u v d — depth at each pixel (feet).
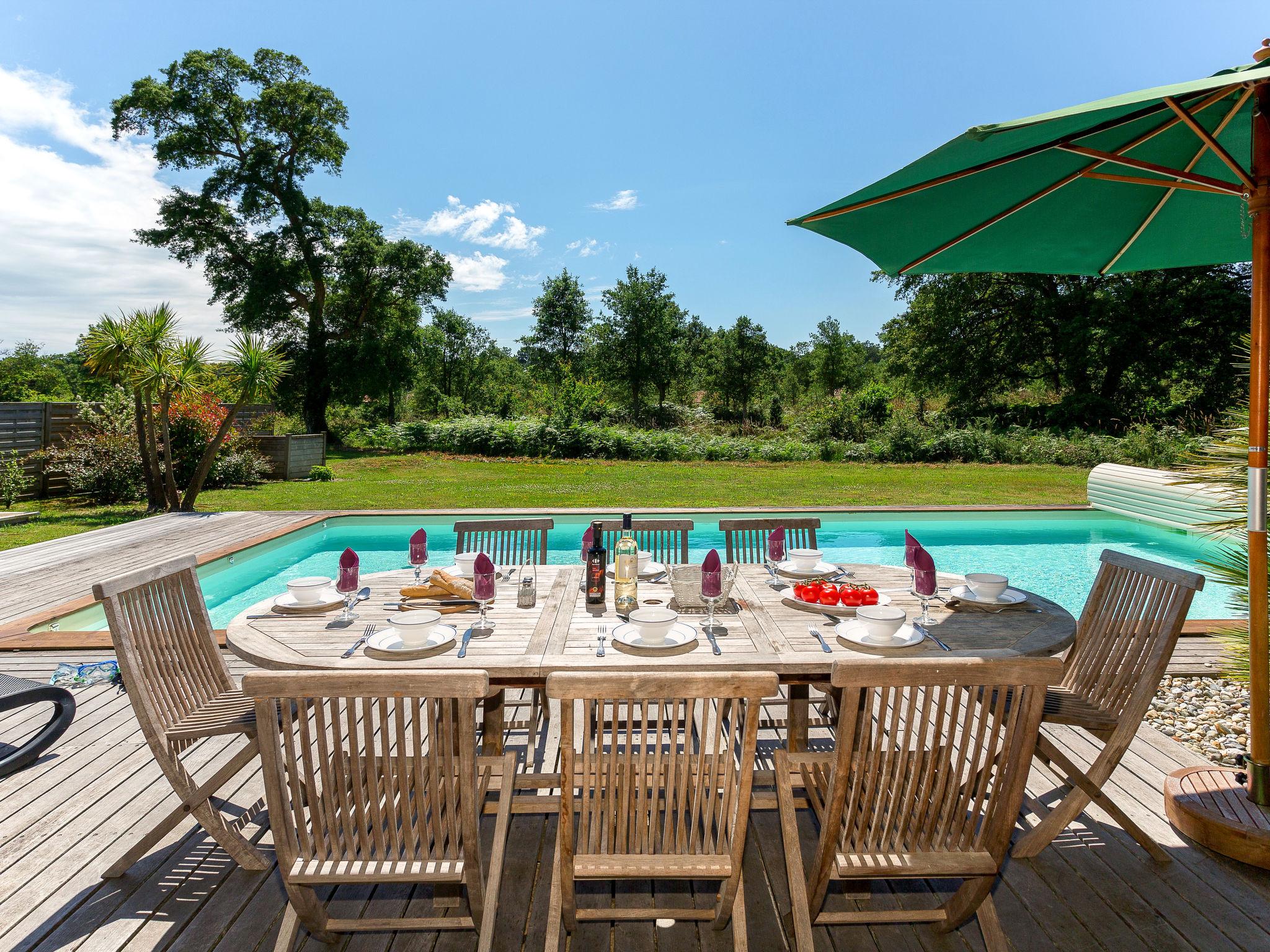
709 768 6.26
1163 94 5.27
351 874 5.69
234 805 8.86
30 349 134.51
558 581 10.58
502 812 6.93
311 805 5.66
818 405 88.74
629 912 6.07
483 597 8.21
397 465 51.60
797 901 6.36
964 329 77.61
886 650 7.39
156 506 32.83
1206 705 11.81
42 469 36.68
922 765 6.20
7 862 7.74
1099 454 50.24
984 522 31.04
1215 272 66.03
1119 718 7.64
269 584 23.45
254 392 33.37
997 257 10.20
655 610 7.84
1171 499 28.22
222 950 6.54
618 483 42.01
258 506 34.55
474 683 5.24
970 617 8.75
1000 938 6.18
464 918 6.26
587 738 5.54
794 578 10.48
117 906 7.12
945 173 7.65
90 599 17.83
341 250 77.71
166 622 8.28
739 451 54.19
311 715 11.23
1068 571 25.48
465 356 123.85
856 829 6.21
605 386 86.22
